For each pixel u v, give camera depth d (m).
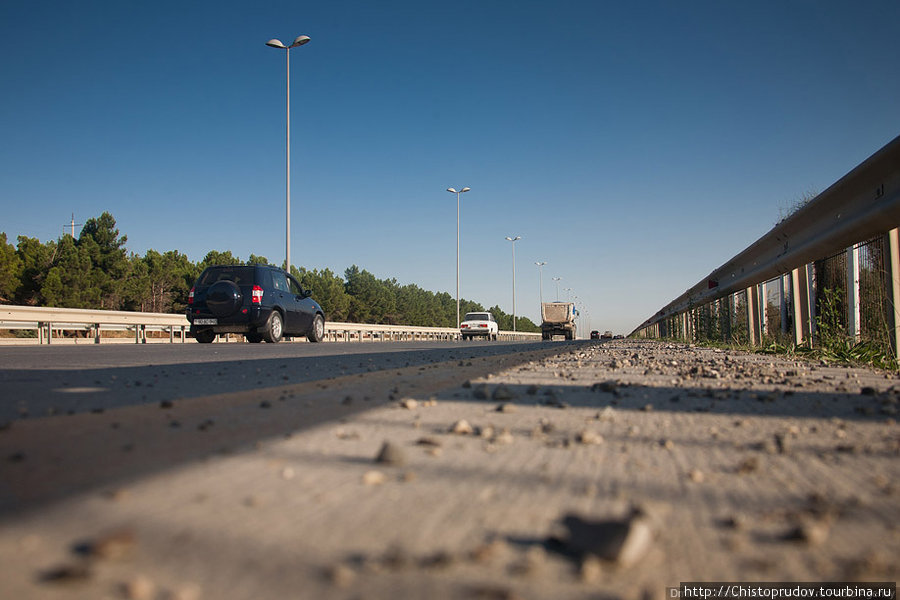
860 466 2.40
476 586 1.29
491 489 2.01
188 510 1.73
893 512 1.83
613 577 1.35
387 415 3.49
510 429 3.14
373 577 1.32
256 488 1.96
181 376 5.66
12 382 4.98
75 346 12.63
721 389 4.92
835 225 8.52
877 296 7.57
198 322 15.34
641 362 8.40
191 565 1.36
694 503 1.90
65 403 3.70
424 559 1.42
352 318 70.31
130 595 1.20
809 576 1.38
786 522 1.73
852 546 1.56
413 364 7.80
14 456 2.28
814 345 9.37
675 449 2.69
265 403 3.73
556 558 1.45
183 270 47.59
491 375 6.14
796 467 2.38
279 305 16.14
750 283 14.45
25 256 37.50
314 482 2.06
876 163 6.84
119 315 18.14
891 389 4.86
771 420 3.47
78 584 1.25
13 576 1.29
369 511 1.76
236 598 1.21
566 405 3.95
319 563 1.39
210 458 2.37
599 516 1.73
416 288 92.06
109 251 40.53
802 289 10.41
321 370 6.57
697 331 19.64
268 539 1.53
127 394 4.17
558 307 52.72
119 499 1.82
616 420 3.45
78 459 2.29
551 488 2.04
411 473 2.18
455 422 3.30
